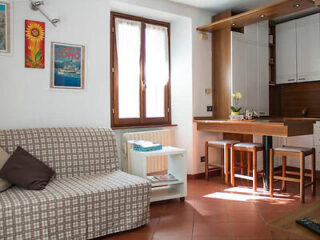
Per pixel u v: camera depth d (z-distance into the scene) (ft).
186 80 14.92
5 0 9.53
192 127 14.65
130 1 12.64
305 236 4.82
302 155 10.69
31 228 6.89
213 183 13.71
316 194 11.76
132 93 14.37
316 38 15.56
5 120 9.69
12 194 7.42
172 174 11.71
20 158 8.25
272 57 17.62
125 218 8.29
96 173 9.92
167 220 9.16
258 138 14.88
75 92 10.98
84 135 10.09
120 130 13.94
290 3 11.63
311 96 16.97
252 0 13.78
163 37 15.30
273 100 18.20
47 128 9.77
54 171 9.11
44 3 10.26
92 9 11.33
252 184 13.38
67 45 10.76
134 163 10.97
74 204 7.45
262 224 8.72
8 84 9.71
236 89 14.78
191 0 13.80
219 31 15.15
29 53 10.02
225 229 8.39
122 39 13.94
